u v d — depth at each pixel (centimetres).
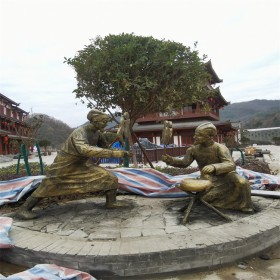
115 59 957
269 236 432
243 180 504
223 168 497
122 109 1068
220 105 4866
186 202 616
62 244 395
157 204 606
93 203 626
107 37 1028
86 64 994
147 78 953
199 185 462
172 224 466
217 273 375
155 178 711
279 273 373
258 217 481
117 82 945
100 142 576
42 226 479
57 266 351
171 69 991
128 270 359
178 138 3919
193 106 4009
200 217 498
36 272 329
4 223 452
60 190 524
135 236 416
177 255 366
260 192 643
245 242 400
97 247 380
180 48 1005
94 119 529
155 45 990
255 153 2611
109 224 477
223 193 535
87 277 338
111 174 558
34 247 389
